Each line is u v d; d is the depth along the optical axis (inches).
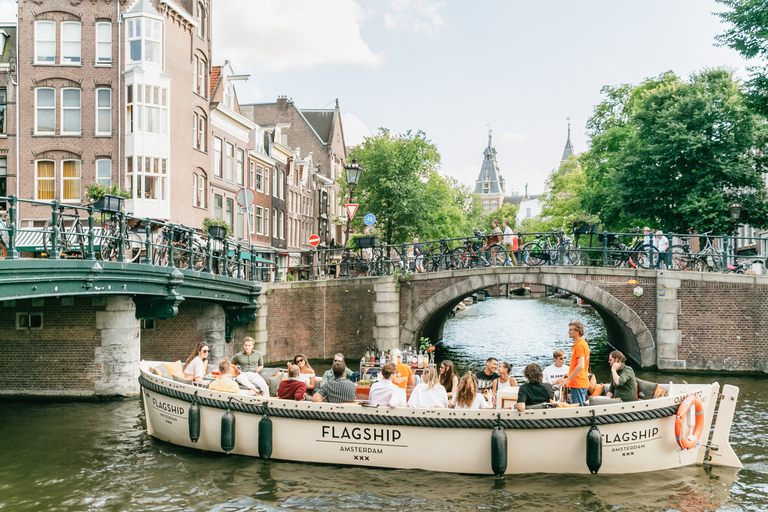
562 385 372.5
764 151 989.2
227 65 1187.3
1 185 936.9
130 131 930.1
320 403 364.2
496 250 779.4
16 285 367.6
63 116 939.3
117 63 939.3
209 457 384.2
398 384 429.7
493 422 342.3
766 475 354.6
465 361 833.5
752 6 818.2
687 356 706.8
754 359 692.1
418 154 1491.1
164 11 954.7
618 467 349.4
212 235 688.4
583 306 2146.9
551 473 348.2
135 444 415.2
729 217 941.2
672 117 987.3
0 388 565.0
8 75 936.3
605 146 1418.6
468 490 329.4
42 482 344.5
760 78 849.5
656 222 1138.0
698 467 366.6
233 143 1204.5
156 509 307.4
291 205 1608.0
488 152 6471.5
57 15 933.8
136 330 575.8
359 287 815.7
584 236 1389.0
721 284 700.0
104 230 483.5
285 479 346.6
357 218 1520.7
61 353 562.9
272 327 820.0
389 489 331.9
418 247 888.9
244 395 377.7
